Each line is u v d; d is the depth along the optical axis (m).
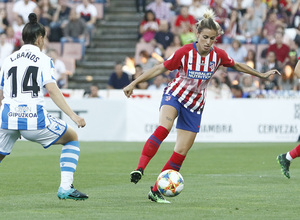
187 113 24.58
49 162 41.47
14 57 21.92
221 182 31.03
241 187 29.00
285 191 27.55
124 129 61.75
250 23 73.94
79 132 62.25
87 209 22.30
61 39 76.50
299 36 71.81
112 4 83.62
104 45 79.31
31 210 22.02
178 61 24.22
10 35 74.75
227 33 73.00
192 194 26.53
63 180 22.33
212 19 23.67
